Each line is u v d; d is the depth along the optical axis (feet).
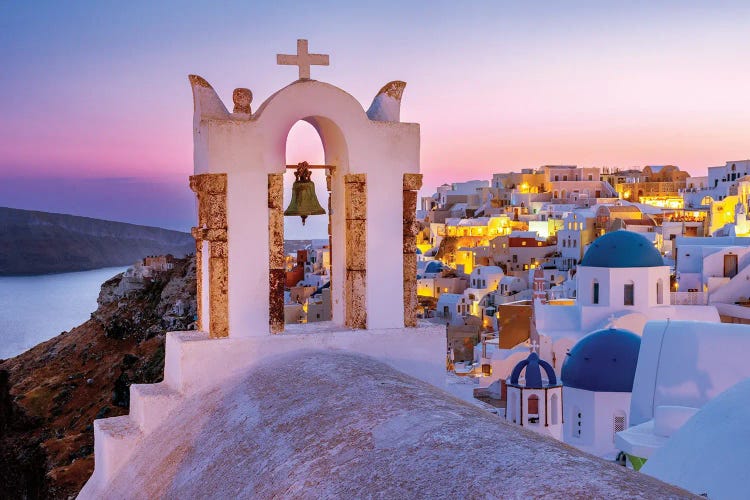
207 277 35.01
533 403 103.55
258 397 28.58
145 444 30.99
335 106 34.37
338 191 36.50
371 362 31.58
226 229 33.12
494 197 444.96
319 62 34.88
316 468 21.57
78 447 170.40
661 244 307.78
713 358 84.23
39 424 194.80
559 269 310.65
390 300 35.60
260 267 33.53
